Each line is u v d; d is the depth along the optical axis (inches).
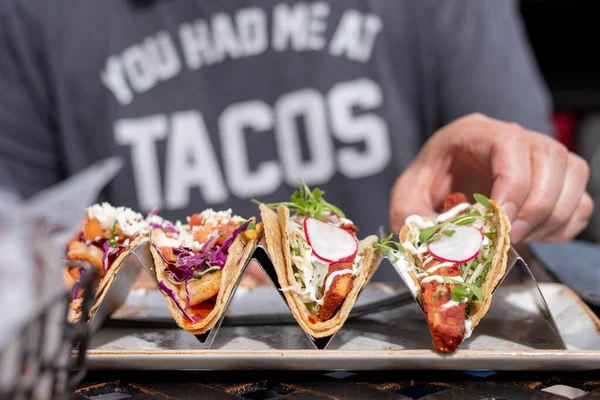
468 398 42.7
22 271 31.5
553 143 79.0
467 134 83.7
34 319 30.8
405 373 49.0
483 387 45.3
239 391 46.0
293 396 43.5
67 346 35.4
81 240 60.2
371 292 68.8
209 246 58.1
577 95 229.8
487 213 61.2
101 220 59.4
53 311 33.6
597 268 74.0
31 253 32.3
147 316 63.6
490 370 48.1
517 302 65.2
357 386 45.7
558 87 231.8
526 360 46.8
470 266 56.9
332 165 136.7
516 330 58.2
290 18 135.6
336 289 54.6
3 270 31.2
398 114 137.8
